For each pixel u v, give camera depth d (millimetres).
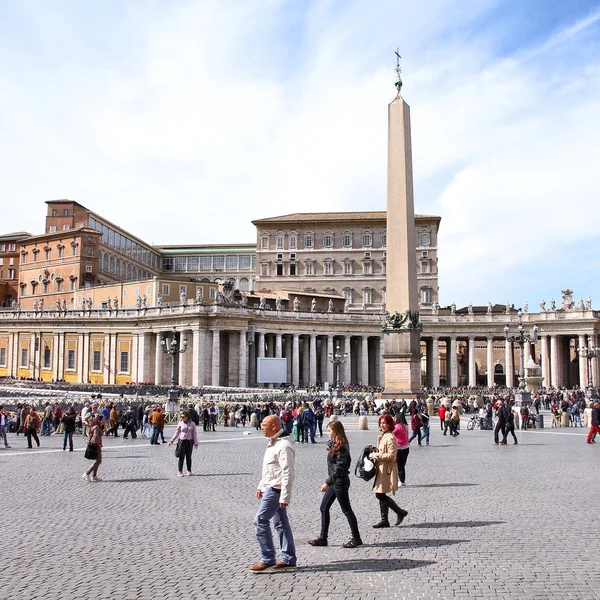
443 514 13414
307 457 24094
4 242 114562
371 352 90375
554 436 32344
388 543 11164
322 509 11148
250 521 12969
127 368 80750
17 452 25719
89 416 28656
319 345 90625
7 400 46219
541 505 14234
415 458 22891
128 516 13445
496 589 8727
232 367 76375
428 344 89438
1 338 89812
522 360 42125
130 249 115938
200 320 73875
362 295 108562
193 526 12547
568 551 10539
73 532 12078
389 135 44188
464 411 54125
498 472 19266
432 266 107250
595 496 15258
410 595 8531
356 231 109750
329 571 9609
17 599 8492
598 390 65625
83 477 18578
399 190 43625
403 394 43125
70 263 99312
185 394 56094
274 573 9539
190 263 127062
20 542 11367
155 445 28672
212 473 19438
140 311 79625
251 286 123875
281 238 110938
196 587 8938
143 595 8633
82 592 8750
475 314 86688
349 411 51375
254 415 40594
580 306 82875
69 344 84688
